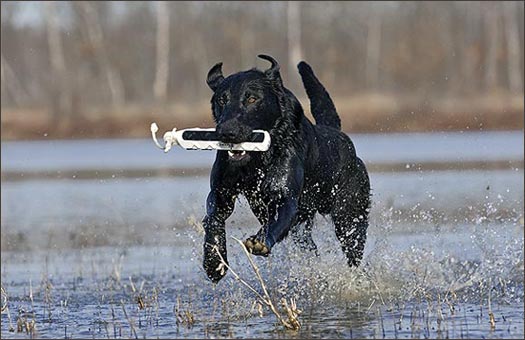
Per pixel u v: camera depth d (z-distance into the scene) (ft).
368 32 247.70
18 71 235.40
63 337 35.06
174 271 52.01
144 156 134.62
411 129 173.47
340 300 41.39
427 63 238.07
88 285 48.19
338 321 36.83
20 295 45.42
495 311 38.34
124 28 248.52
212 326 36.27
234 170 39.14
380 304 40.45
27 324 37.32
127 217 76.89
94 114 190.39
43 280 48.44
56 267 54.60
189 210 77.87
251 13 251.39
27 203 89.25
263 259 45.55
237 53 248.73
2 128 183.62
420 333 34.19
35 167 123.65
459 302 40.57
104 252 59.72
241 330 35.35
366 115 174.60
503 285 44.65
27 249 62.28
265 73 39.47
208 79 40.57
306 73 47.91
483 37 246.27
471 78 235.40
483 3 246.06
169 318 38.27
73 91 223.10
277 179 39.52
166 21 232.12
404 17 252.83
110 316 39.22
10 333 35.91
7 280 50.49
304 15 253.03
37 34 240.32
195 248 49.49
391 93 225.35
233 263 49.16
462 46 241.76
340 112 176.04
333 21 254.47
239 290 41.73
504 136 153.48
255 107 38.60
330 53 248.11
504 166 107.65
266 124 38.96
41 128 182.70
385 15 251.80
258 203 40.37
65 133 183.01
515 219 64.18
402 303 40.55
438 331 34.22
